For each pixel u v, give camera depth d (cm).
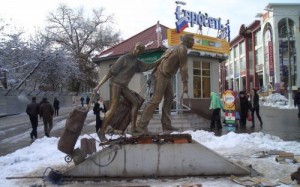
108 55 2180
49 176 768
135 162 770
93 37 5497
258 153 1043
